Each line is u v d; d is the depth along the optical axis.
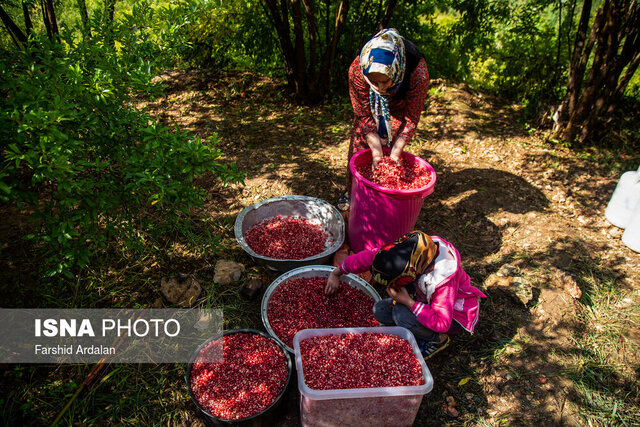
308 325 2.90
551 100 5.99
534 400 2.70
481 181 4.71
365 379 2.29
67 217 2.34
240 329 2.72
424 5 6.16
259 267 3.55
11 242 3.31
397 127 3.60
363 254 2.74
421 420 2.60
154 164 2.33
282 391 2.35
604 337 3.10
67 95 2.12
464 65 6.81
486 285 3.47
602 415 2.63
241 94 6.43
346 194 4.23
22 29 4.89
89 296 3.16
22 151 2.16
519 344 3.03
